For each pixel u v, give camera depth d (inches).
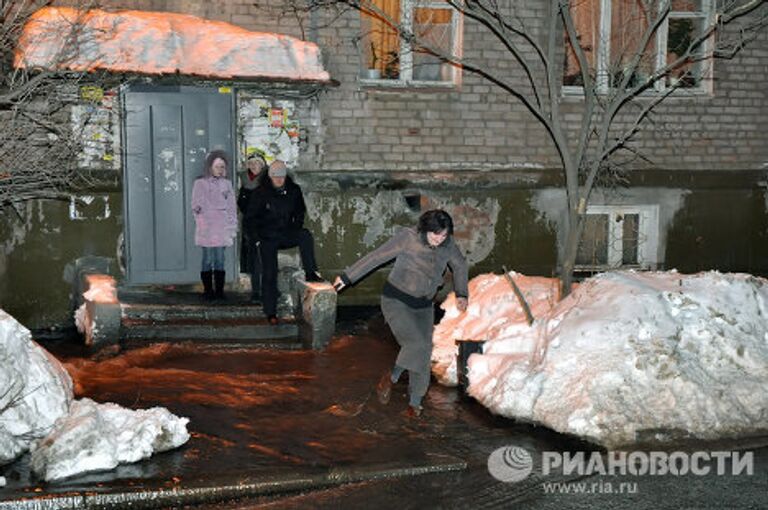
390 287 269.6
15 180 358.3
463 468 241.8
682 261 490.9
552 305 340.2
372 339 386.9
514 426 275.4
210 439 258.2
